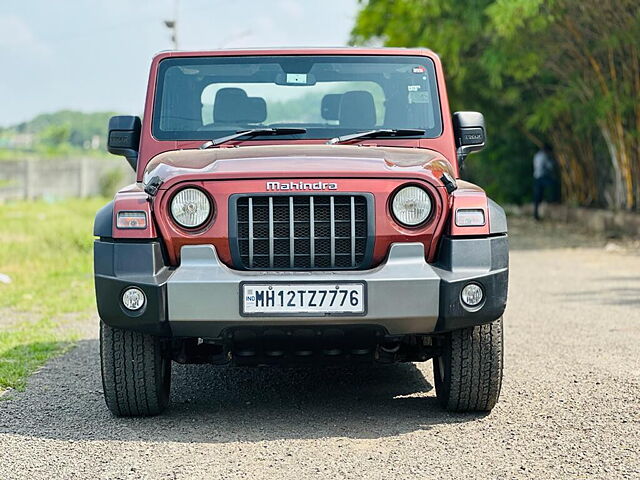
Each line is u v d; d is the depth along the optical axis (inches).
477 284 258.5
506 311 477.4
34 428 270.7
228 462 237.8
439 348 284.2
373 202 260.1
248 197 259.6
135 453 245.9
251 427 270.5
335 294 255.1
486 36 915.4
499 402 295.3
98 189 1930.4
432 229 262.4
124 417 282.2
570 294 534.3
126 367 270.5
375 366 354.3
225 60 314.3
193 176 260.5
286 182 259.4
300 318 255.0
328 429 267.6
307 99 311.4
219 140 300.8
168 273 260.1
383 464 234.7
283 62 314.7
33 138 4298.7
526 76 913.5
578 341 393.4
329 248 261.0
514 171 1301.7
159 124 307.4
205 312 255.0
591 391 307.7
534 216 1194.6
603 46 858.1
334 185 259.4
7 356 373.1
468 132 313.7
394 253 260.4
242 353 270.5
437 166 273.4
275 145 297.9
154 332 258.5
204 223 260.8
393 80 313.9
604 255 753.0
